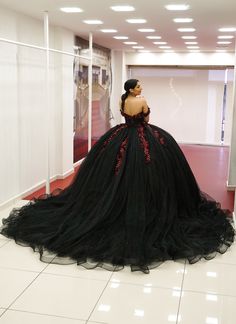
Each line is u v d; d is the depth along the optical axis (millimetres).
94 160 4141
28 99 5414
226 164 8109
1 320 2529
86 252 3398
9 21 4773
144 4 4348
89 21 5574
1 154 4742
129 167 3805
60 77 6414
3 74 4699
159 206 3797
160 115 11211
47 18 4836
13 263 3352
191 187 4340
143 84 11148
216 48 9266
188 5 4359
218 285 3025
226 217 4387
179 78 10906
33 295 2842
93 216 3785
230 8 4484
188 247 3496
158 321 2545
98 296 2840
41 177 6043
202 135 11016
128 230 3559
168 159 4043
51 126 6340
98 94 9016
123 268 3277
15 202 5133
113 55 10180
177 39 7516
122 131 4094
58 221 3996
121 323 2518
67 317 2574
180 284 3031
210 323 2535
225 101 10680
